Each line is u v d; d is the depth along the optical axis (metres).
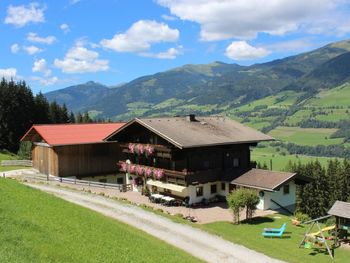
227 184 46.91
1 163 72.94
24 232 20.70
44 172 59.78
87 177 58.41
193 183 44.84
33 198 30.06
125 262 20.61
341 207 32.69
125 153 57.06
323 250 30.59
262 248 29.48
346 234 33.53
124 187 52.19
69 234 22.91
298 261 27.06
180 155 45.94
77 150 57.56
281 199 44.25
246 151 51.47
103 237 24.19
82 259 19.20
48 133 57.78
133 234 27.62
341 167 82.19
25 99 102.06
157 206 44.41
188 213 41.56
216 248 28.33
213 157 47.97
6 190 30.69
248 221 38.41
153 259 22.33
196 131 47.62
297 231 35.78
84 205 38.31
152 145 47.97
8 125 97.62
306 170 85.44
